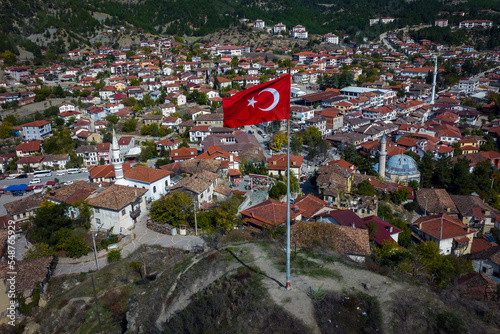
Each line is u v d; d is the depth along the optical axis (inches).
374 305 1162.6
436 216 3112.7
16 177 5270.7
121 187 2950.3
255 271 1400.1
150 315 1428.4
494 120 7386.8
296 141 5728.3
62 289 2177.7
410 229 3125.0
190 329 1210.0
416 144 5649.6
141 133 6840.6
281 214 2522.1
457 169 4338.1
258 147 5354.3
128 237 2583.7
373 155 5521.7
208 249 1914.4
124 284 2043.6
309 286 1255.5
